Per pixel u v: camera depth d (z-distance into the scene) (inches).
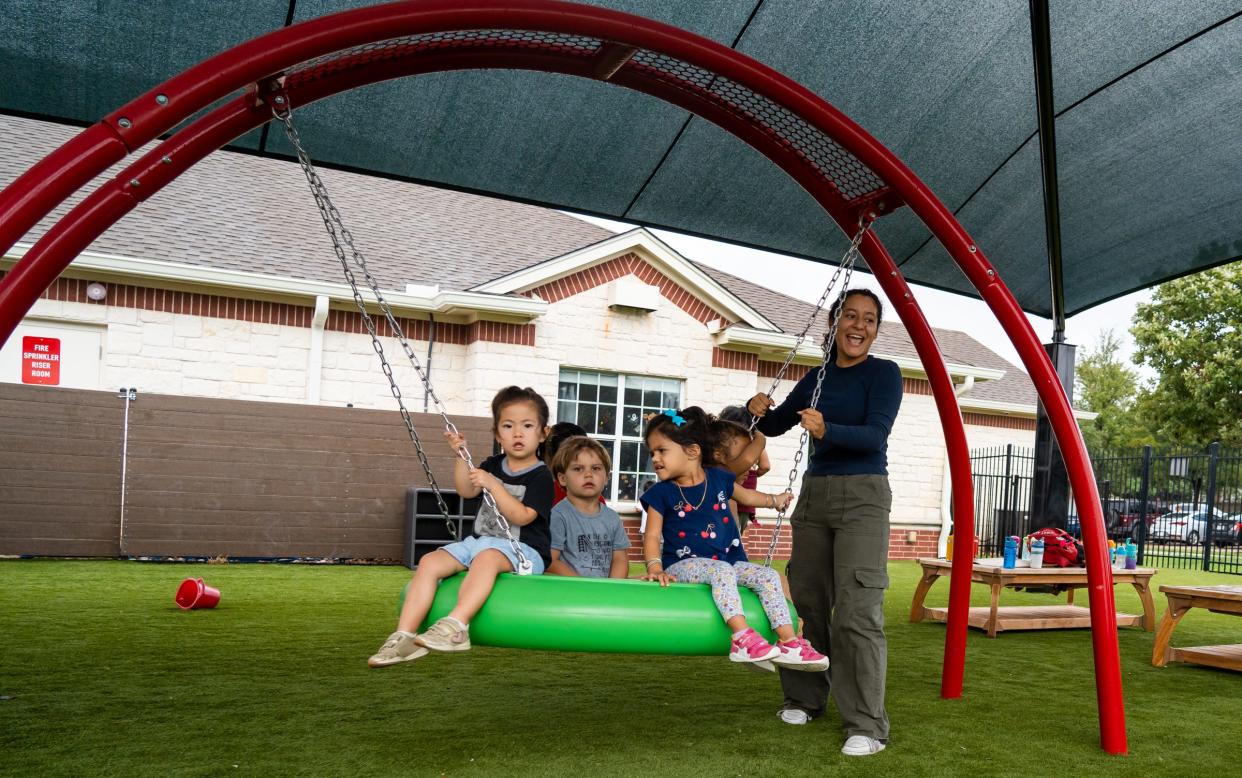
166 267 370.6
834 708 162.7
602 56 149.3
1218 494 1037.2
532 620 116.0
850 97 205.2
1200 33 181.0
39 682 158.7
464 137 209.5
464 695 163.2
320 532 382.6
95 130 100.5
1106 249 254.7
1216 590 220.4
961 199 238.1
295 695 157.2
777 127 165.5
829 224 244.7
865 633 133.8
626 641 117.9
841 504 138.8
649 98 199.5
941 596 358.6
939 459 564.1
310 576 330.0
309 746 127.2
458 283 443.5
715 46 134.9
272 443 377.7
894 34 186.2
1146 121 207.2
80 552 351.6
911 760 129.8
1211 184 223.8
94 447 353.7
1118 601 389.4
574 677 183.6
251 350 395.9
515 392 142.0
